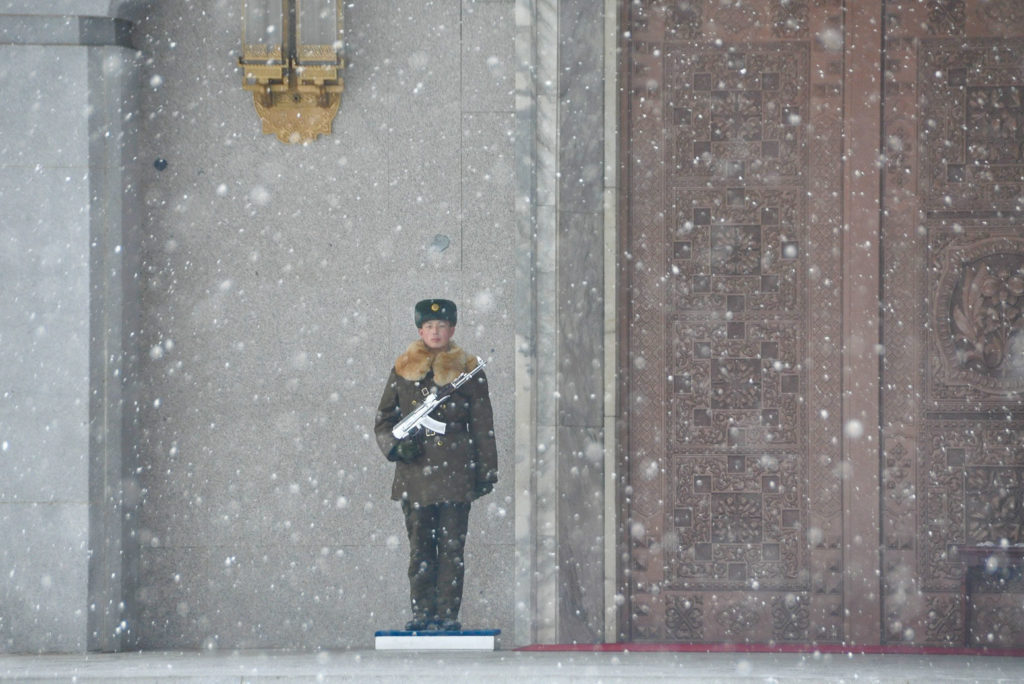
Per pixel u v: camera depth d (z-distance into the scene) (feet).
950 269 84.99
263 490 83.61
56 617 77.71
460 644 75.82
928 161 85.05
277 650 80.53
